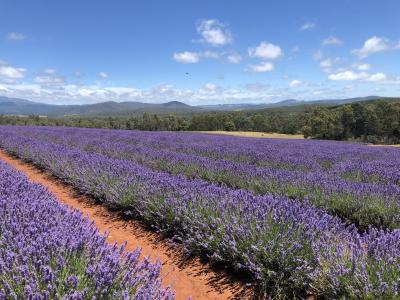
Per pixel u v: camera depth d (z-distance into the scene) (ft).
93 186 23.72
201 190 17.83
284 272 11.09
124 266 8.91
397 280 8.83
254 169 28.02
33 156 39.27
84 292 7.28
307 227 12.28
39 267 8.16
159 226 17.37
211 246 13.48
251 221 13.07
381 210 17.79
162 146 53.06
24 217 11.52
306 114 248.11
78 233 9.98
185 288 12.01
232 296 11.40
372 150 61.62
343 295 9.59
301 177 24.71
